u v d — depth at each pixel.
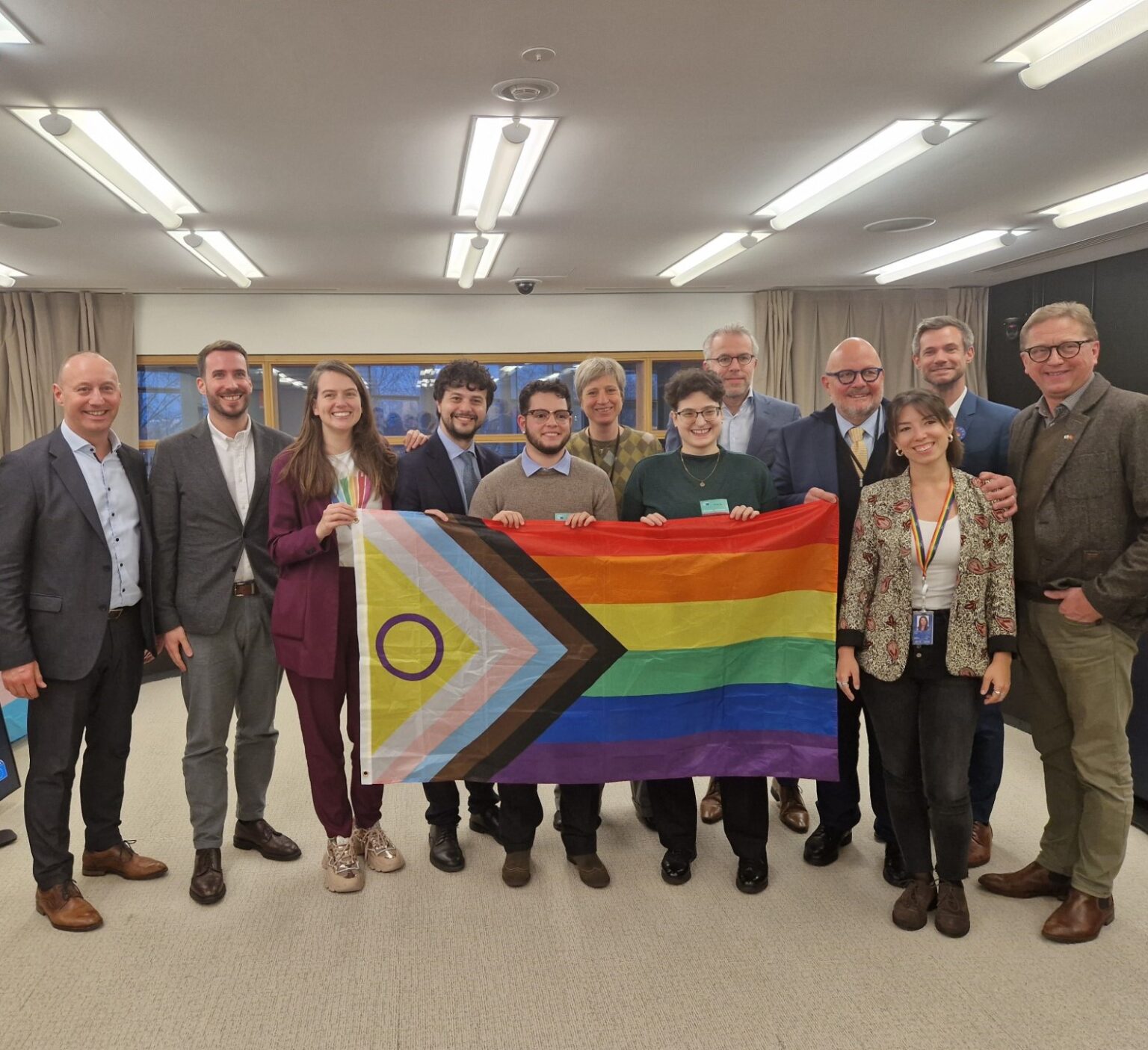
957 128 3.76
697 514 2.43
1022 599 2.30
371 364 7.70
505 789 2.50
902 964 2.08
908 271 7.02
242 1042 1.85
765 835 2.45
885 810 2.61
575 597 2.39
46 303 6.96
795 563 2.39
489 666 2.38
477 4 2.56
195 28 2.67
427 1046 1.83
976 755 2.55
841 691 2.52
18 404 6.91
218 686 2.53
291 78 3.06
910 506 2.17
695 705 2.41
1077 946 2.14
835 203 4.90
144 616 2.48
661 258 6.30
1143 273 6.33
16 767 3.14
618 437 3.10
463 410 2.61
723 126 3.66
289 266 6.25
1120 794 2.14
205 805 2.50
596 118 3.53
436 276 6.78
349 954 2.17
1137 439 2.04
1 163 3.82
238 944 2.22
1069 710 2.22
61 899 2.32
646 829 2.92
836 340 7.85
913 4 2.66
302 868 2.65
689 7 2.63
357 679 2.52
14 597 2.20
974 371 7.93
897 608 2.16
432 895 2.46
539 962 2.12
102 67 2.93
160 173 4.10
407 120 3.47
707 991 2.00
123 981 2.07
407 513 2.36
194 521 2.48
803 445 2.67
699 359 8.00
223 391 2.49
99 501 2.36
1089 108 3.58
